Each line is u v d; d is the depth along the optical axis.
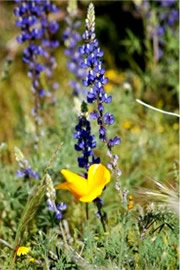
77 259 4.35
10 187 5.75
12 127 7.90
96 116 4.63
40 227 5.43
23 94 8.64
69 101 7.48
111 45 9.36
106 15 9.45
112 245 4.45
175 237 4.50
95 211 5.58
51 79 8.55
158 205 4.52
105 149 6.50
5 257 4.88
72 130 6.47
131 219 4.92
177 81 7.80
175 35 8.13
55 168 5.95
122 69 9.14
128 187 6.02
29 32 6.45
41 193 4.27
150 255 4.37
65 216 5.79
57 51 9.47
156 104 7.82
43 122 7.29
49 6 6.69
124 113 7.39
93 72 4.56
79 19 9.50
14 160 6.84
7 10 10.05
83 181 4.21
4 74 7.66
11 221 5.57
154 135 7.02
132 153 6.74
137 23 9.34
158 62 8.50
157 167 6.61
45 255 4.46
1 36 9.83
